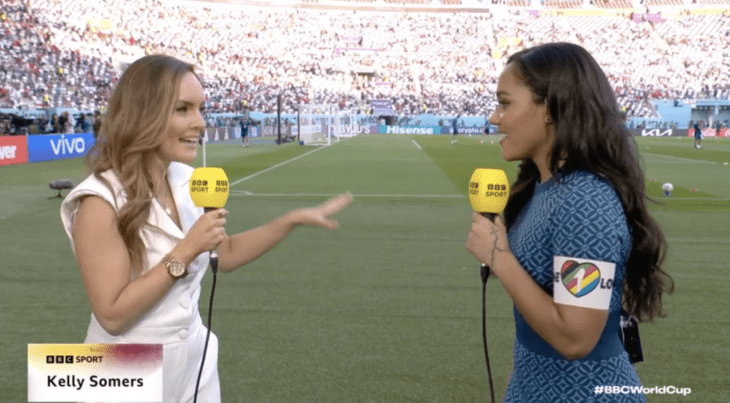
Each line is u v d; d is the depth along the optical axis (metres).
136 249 1.81
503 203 1.75
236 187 14.93
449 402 3.69
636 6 73.44
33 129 28.08
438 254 7.64
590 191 1.61
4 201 12.37
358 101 59.69
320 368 4.17
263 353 4.42
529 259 1.73
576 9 73.38
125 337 1.91
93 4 52.94
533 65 1.72
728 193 14.02
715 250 7.91
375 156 26.38
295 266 6.98
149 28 56.59
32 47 41.00
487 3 75.69
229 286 6.16
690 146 36.47
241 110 50.72
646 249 1.73
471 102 61.31
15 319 5.15
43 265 7.04
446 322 5.13
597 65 1.72
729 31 66.81
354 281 6.38
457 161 23.75
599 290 1.57
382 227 9.45
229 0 65.62
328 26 69.19
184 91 1.81
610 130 1.65
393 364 4.25
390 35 69.31
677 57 64.31
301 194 13.67
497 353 4.47
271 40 64.62
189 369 2.03
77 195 1.75
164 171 1.92
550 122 1.73
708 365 4.25
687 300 5.76
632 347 1.95
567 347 1.61
